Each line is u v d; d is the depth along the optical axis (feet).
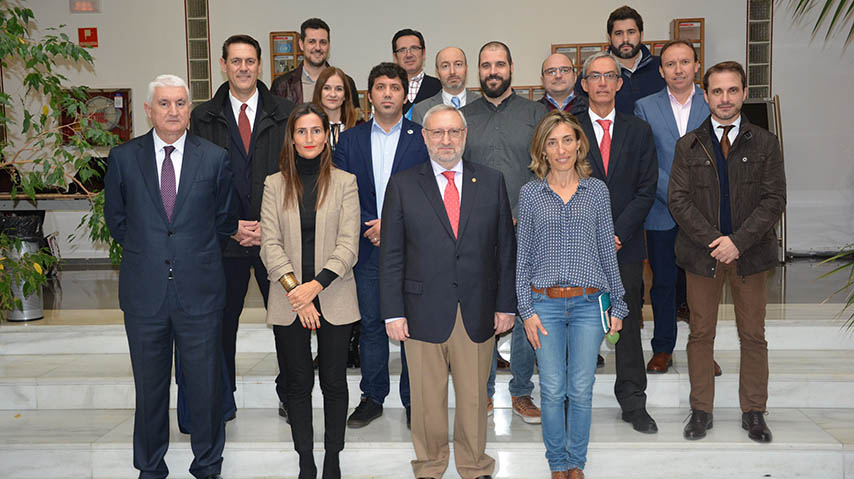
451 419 11.15
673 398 11.59
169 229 8.91
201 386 9.23
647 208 10.02
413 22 25.40
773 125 23.34
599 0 24.81
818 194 24.84
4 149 14.53
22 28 13.79
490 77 10.44
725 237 9.52
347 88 11.66
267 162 10.44
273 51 24.64
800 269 21.35
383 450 10.12
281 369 10.97
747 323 10.09
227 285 10.63
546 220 8.82
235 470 10.25
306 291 8.71
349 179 9.36
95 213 13.48
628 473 9.99
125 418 11.58
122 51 25.80
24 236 14.65
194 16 25.62
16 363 13.14
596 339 8.90
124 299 9.00
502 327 9.13
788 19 24.41
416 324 8.89
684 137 10.05
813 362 12.37
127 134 25.99
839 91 24.41
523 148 10.48
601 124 10.32
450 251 8.82
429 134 8.77
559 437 9.23
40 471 10.44
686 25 24.23
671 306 11.73
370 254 10.55
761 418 10.17
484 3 25.14
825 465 9.84
